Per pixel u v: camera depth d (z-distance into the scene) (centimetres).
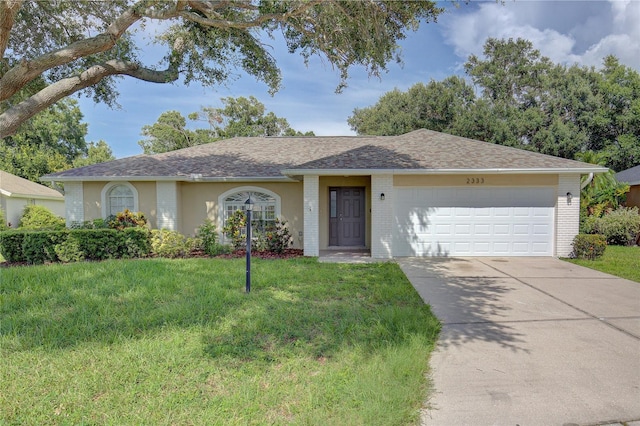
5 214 1917
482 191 1116
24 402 311
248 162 1395
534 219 1111
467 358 407
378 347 422
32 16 981
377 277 801
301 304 584
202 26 995
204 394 326
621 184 1653
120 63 989
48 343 423
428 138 1354
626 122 2617
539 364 392
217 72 1131
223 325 485
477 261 1039
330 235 1323
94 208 1283
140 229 1107
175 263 912
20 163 2725
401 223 1130
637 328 498
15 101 1120
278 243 1178
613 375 367
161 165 1346
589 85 2742
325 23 743
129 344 423
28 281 696
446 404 317
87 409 302
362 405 308
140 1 788
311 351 414
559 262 1019
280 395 324
